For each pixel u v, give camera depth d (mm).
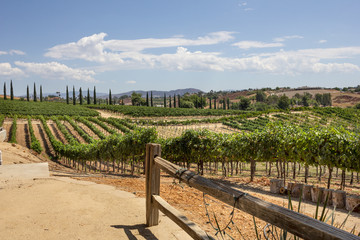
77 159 24016
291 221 1234
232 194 1674
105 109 89562
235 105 139875
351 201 6562
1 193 4098
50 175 6039
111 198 3969
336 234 1032
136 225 2941
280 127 12617
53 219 3037
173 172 2391
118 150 16703
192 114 81562
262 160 13156
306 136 11172
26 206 3479
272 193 9297
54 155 32125
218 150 14562
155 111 80438
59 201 3725
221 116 83625
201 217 3510
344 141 10055
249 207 1518
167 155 16922
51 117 55906
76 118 55906
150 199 2861
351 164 10031
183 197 4574
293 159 12117
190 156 16125
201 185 2004
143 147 15117
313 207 6918
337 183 12234
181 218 2211
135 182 5812
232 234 2986
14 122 45406
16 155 14312
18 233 2641
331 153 10297
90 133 45438
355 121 66625
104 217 3162
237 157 13906
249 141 13320
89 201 3781
